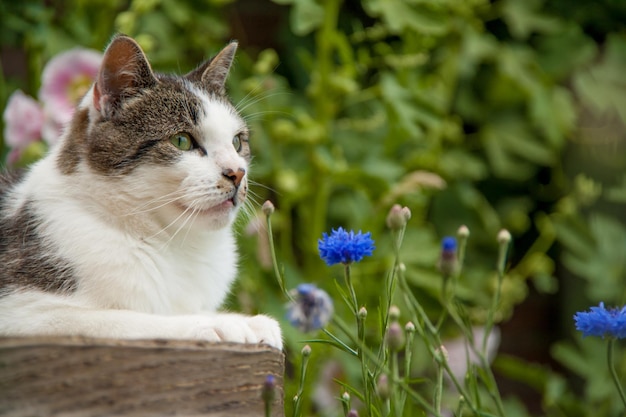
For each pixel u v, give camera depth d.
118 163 3.77
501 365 6.23
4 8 5.85
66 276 3.58
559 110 6.91
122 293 3.62
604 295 6.46
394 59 6.15
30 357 2.44
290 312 2.60
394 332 2.75
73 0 6.33
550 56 7.10
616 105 6.91
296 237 6.74
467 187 6.85
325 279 5.77
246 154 4.18
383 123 6.45
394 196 5.74
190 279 3.92
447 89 6.67
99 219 3.74
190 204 3.79
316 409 5.77
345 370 5.37
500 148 7.03
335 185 6.40
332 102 6.03
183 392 2.58
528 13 7.01
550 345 7.33
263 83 6.02
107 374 2.50
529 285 7.38
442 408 5.61
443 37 6.66
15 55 6.68
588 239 6.65
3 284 3.62
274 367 2.79
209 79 4.27
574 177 7.34
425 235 6.06
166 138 3.85
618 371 6.21
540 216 7.26
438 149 6.45
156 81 3.96
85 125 3.91
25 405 2.43
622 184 7.16
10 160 5.42
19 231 3.76
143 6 5.86
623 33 7.33
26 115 5.36
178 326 3.28
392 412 3.19
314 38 7.02
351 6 7.14
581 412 6.30
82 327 3.38
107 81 3.88
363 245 2.92
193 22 6.43
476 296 6.52
